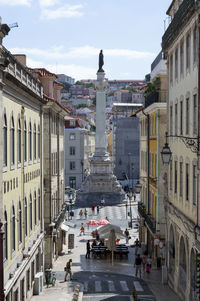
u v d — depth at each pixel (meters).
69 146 92.81
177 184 27.31
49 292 28.00
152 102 37.41
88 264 37.53
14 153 21.22
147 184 42.12
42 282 28.36
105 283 31.03
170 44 29.59
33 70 36.25
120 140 101.19
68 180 92.94
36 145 28.19
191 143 21.58
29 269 25.06
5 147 19.34
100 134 81.44
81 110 181.25
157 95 36.06
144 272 34.69
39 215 29.78
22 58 35.84
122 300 26.55
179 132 26.69
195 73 22.41
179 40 26.89
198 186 21.44
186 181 24.80
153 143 39.03
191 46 23.31
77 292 25.73
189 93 23.84
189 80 23.89
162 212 36.09
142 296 27.33
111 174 79.62
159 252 36.00
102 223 47.00
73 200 75.00
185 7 23.39
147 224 40.56
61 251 42.69
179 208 26.55
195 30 22.59
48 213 35.12
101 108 81.44
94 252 39.91
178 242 26.72
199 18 21.14
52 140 37.34
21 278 22.28
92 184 78.44
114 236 36.84
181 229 25.56
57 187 41.66
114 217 62.72
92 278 32.62
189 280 23.17
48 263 35.03
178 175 26.91
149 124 41.56
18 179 22.08
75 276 33.31
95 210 68.75
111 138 122.00
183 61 25.77
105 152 80.75
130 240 48.12
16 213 21.50
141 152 48.19
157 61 37.84
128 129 101.12
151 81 41.19
